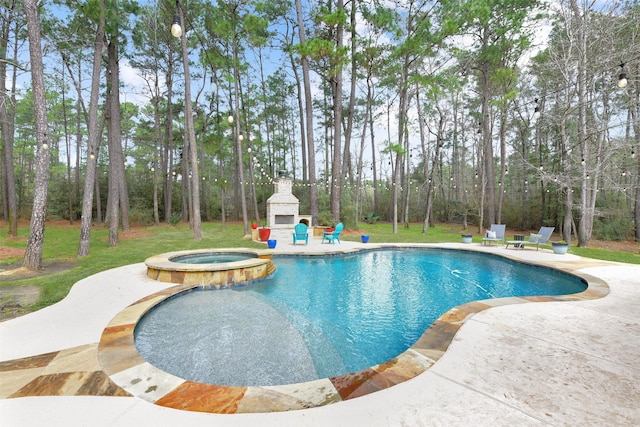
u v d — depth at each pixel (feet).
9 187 43.14
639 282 19.65
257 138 73.77
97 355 9.68
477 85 69.15
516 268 27.71
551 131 57.88
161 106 81.30
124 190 55.31
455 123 81.76
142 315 14.01
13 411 6.72
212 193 92.79
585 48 38.50
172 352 11.30
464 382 7.88
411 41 46.01
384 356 11.51
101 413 6.71
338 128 54.08
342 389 7.71
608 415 6.42
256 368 10.30
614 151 40.22
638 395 7.21
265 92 81.25
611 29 36.81
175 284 19.60
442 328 11.79
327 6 55.26
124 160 54.90
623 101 43.14
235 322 14.51
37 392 7.53
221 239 44.39
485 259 31.94
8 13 39.09
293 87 84.79
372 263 29.81
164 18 54.29
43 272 23.38
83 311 14.11
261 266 23.26
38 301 15.99
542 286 21.86
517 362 8.98
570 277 22.97
